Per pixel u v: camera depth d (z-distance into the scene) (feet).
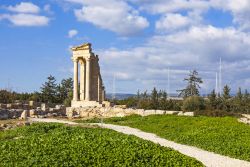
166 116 192.85
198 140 124.36
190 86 400.47
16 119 185.16
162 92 403.34
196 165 82.64
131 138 101.81
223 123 155.84
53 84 349.20
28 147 84.17
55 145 86.17
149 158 81.71
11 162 72.43
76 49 277.85
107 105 267.18
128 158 78.48
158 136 138.51
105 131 123.95
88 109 236.02
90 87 276.41
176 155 86.94
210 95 326.44
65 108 236.63
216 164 92.79
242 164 94.12
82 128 130.21
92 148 83.66
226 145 114.73
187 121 168.86
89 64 274.16
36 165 70.54
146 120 183.42
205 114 205.77
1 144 88.63
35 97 320.91
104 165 73.67
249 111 273.75
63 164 71.51
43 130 123.44
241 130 139.13
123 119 199.82
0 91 272.10
